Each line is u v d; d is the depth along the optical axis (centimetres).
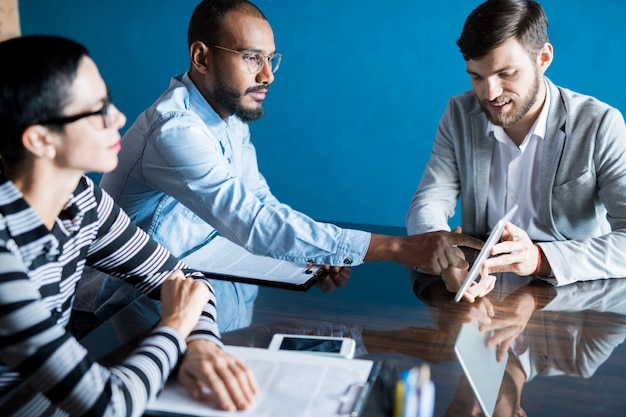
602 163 200
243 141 221
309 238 167
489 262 162
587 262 166
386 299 152
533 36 189
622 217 195
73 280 126
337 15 363
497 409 106
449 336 132
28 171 110
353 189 384
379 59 364
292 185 392
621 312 147
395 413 102
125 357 120
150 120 184
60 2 394
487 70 190
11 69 103
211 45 191
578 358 124
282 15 369
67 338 102
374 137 374
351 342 125
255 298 151
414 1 352
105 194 138
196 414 102
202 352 114
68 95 105
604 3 337
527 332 135
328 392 107
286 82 378
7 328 99
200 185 176
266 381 111
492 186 222
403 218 382
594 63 345
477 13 189
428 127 366
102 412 98
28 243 110
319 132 380
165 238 195
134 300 148
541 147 210
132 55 392
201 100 197
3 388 108
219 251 183
